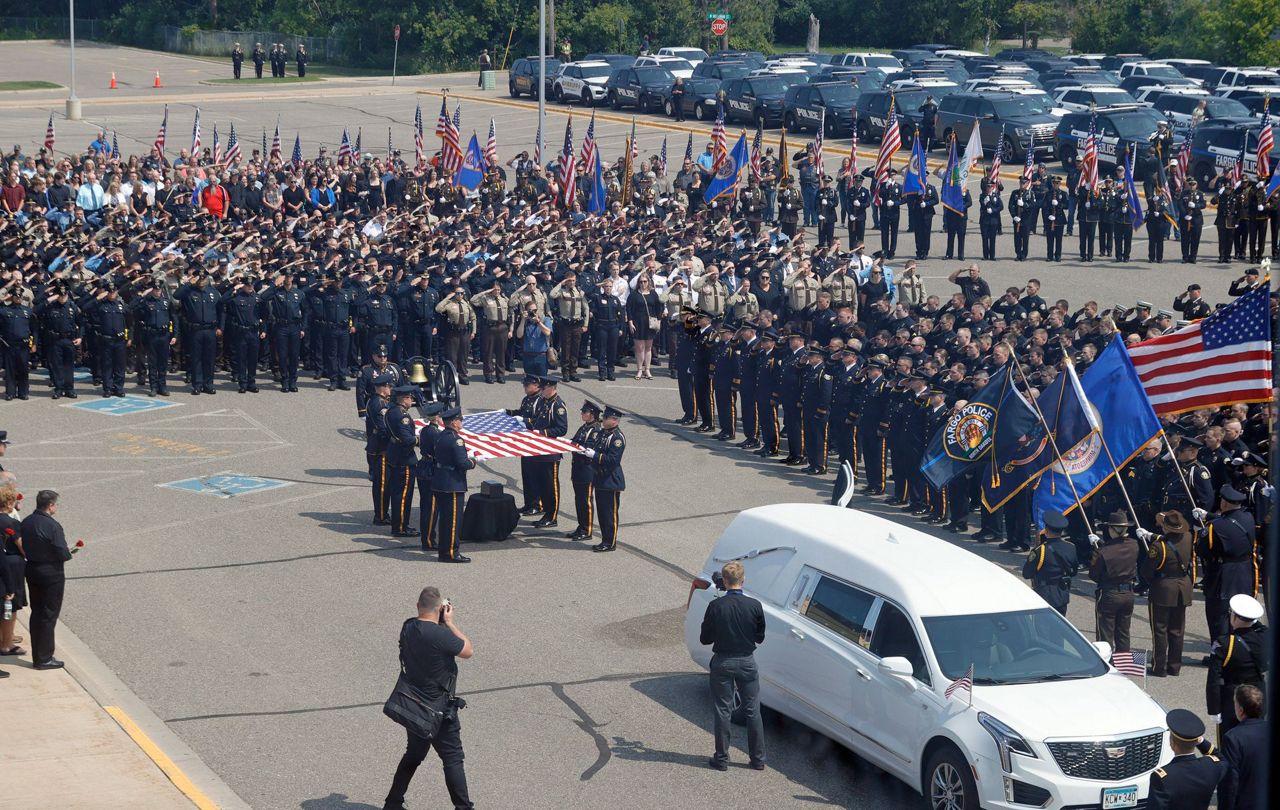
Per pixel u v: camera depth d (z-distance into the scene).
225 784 12.01
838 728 12.62
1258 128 42.56
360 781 12.20
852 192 39.38
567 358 28.78
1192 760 9.91
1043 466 16.72
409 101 70.62
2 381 27.75
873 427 21.75
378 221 35.66
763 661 13.45
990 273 36.91
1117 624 15.02
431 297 28.12
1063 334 23.89
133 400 26.44
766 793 12.21
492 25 91.38
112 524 19.42
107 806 11.18
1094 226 37.91
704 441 24.89
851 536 13.48
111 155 43.94
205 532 19.25
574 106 66.88
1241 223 37.44
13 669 14.16
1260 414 19.77
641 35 91.69
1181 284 35.34
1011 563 18.67
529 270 29.64
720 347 24.70
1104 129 45.19
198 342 26.64
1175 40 81.31
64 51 102.12
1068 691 11.63
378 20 91.06
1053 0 91.00
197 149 42.72
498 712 13.81
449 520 18.20
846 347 22.59
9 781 11.57
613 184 42.81
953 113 49.84
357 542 19.08
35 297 26.94
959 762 11.27
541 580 17.77
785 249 31.34
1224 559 15.14
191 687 14.14
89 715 13.08
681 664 15.19
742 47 91.69
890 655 12.20
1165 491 17.72
